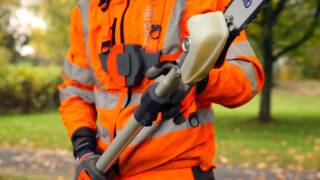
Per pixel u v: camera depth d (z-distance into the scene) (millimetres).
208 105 2303
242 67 2150
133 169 2268
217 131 18812
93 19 2436
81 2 2520
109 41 2350
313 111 27734
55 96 27812
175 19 2211
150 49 2229
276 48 23516
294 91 42344
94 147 2471
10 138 16281
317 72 48062
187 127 2193
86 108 2570
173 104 1915
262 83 2234
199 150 2246
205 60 1701
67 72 2615
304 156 13391
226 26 1685
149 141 2219
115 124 2326
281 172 11617
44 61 52094
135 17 2279
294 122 22156
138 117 1980
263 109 21969
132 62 2225
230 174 11320
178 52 2205
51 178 10234
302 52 24188
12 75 26047
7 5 21344
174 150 2211
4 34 23578
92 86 2561
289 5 22406
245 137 17156
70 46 2635
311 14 22484
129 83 2246
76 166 2434
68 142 15445
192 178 2238
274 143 15719
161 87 1890
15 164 11992
